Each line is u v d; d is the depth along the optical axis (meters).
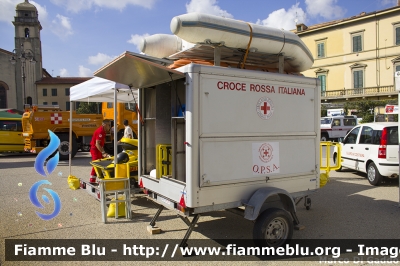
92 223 5.44
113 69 4.38
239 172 4.15
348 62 39.66
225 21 4.16
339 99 40.06
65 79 53.78
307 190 4.83
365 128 9.01
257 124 4.30
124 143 6.77
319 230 5.12
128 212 5.67
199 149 3.86
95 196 6.18
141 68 4.21
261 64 5.33
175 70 3.85
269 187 4.33
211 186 3.94
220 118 4.00
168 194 4.41
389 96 36.53
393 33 36.38
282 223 4.32
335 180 9.09
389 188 8.05
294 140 4.69
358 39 38.81
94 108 41.34
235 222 5.51
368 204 6.60
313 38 42.59
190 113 3.81
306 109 4.83
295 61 5.08
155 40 4.92
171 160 4.81
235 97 4.11
